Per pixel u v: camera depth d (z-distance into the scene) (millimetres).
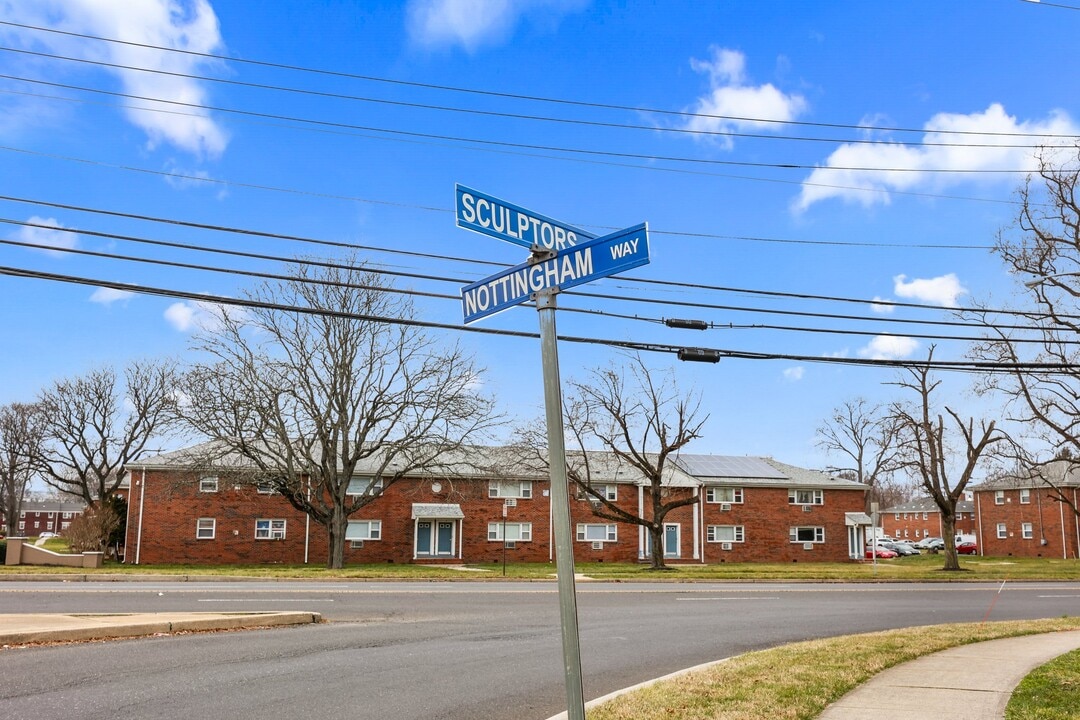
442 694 10531
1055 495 65750
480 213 6137
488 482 49594
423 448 43500
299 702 9766
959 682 11000
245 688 10359
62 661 11359
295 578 28453
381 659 12867
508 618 18594
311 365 37781
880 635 15773
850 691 10414
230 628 15312
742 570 37656
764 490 57281
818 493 58438
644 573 34562
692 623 18953
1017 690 10469
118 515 46281
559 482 5727
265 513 46906
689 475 55781
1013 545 75062
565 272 6141
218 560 45906
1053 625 17875
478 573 32344
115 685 10156
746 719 8750
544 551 51406
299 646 13648
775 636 17016
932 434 46469
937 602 25297
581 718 5434
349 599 21688
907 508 115188
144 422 58906
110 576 27234
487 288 6668
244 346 37250
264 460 44031
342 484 38438
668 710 9156
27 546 34875
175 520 45781
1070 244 29203
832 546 57938
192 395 37781
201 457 38625
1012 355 29969
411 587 26188
